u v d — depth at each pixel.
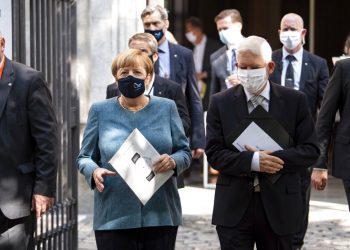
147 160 8.52
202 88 20.12
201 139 12.55
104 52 15.91
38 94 9.09
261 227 8.80
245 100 8.82
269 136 8.73
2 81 9.04
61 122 11.01
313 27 22.39
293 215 8.77
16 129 9.03
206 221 15.12
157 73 12.68
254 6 23.42
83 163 8.59
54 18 10.86
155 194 8.62
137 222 8.56
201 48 20.58
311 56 12.87
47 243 10.70
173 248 8.84
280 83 12.78
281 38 12.73
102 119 8.68
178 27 22.88
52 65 10.84
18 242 9.10
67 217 11.21
